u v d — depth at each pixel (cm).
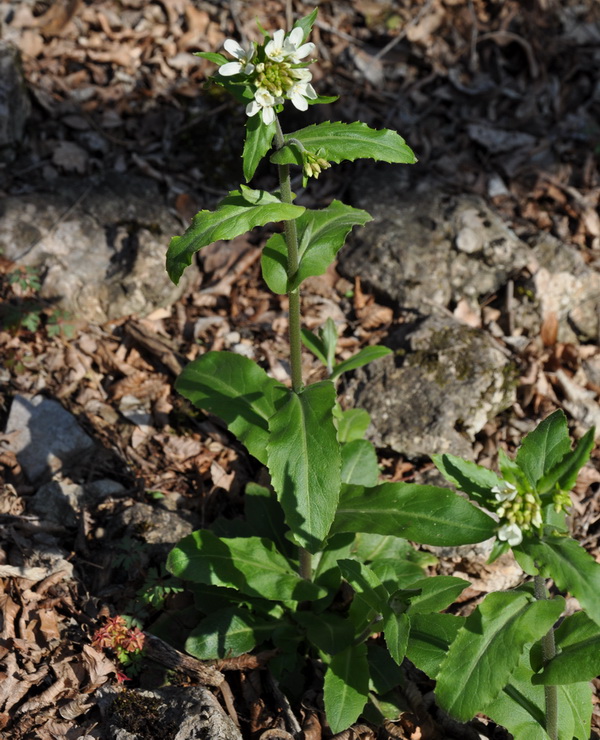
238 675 80
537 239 101
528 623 70
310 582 79
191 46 112
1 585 80
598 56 120
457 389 91
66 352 92
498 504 68
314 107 109
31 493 85
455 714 70
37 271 94
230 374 80
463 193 104
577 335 98
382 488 75
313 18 71
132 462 88
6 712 76
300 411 75
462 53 118
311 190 104
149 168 102
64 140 102
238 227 70
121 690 77
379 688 78
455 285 98
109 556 83
